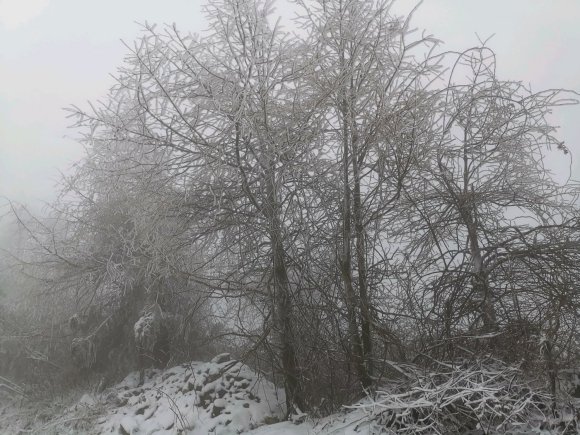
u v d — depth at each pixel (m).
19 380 11.20
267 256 7.73
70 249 11.02
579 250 6.80
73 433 8.40
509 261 7.29
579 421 5.24
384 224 7.95
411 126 6.94
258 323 9.84
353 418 6.41
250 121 6.82
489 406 5.27
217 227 7.75
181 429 7.45
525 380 5.79
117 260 10.59
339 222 7.64
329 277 7.52
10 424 9.43
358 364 7.21
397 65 7.37
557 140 7.59
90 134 7.58
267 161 7.26
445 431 5.57
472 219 7.80
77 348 10.58
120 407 9.12
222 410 7.65
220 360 9.01
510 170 7.82
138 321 10.28
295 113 7.25
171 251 7.93
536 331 6.15
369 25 7.27
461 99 7.47
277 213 7.44
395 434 5.59
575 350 6.25
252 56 6.75
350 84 7.48
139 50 6.79
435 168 7.80
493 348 6.64
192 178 7.45
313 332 7.40
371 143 7.23
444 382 6.20
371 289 7.75
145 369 10.53
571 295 6.38
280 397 8.15
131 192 8.21
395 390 6.51
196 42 7.02
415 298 7.71
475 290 7.16
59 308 11.41
